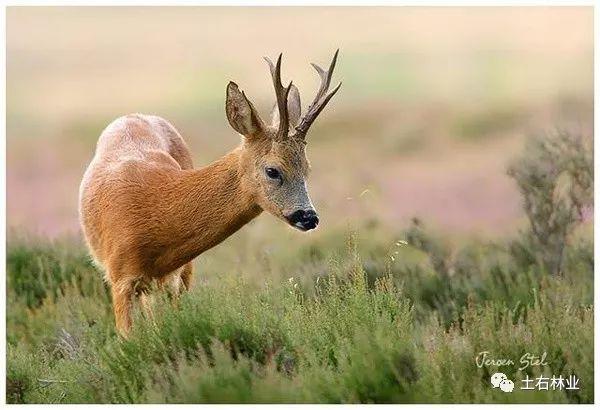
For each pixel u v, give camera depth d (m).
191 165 13.82
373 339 9.44
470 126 37.75
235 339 9.88
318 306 10.38
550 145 14.64
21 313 13.21
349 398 8.96
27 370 10.53
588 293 12.88
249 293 10.98
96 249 12.21
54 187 31.92
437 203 26.80
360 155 35.00
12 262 14.61
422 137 36.94
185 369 9.30
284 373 9.48
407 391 8.97
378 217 18.70
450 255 14.49
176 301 10.81
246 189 11.12
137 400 9.48
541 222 14.36
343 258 12.26
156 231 11.43
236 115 11.05
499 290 13.00
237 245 16.53
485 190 28.20
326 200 20.91
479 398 8.93
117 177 11.83
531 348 9.62
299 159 11.00
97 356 10.44
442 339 9.79
